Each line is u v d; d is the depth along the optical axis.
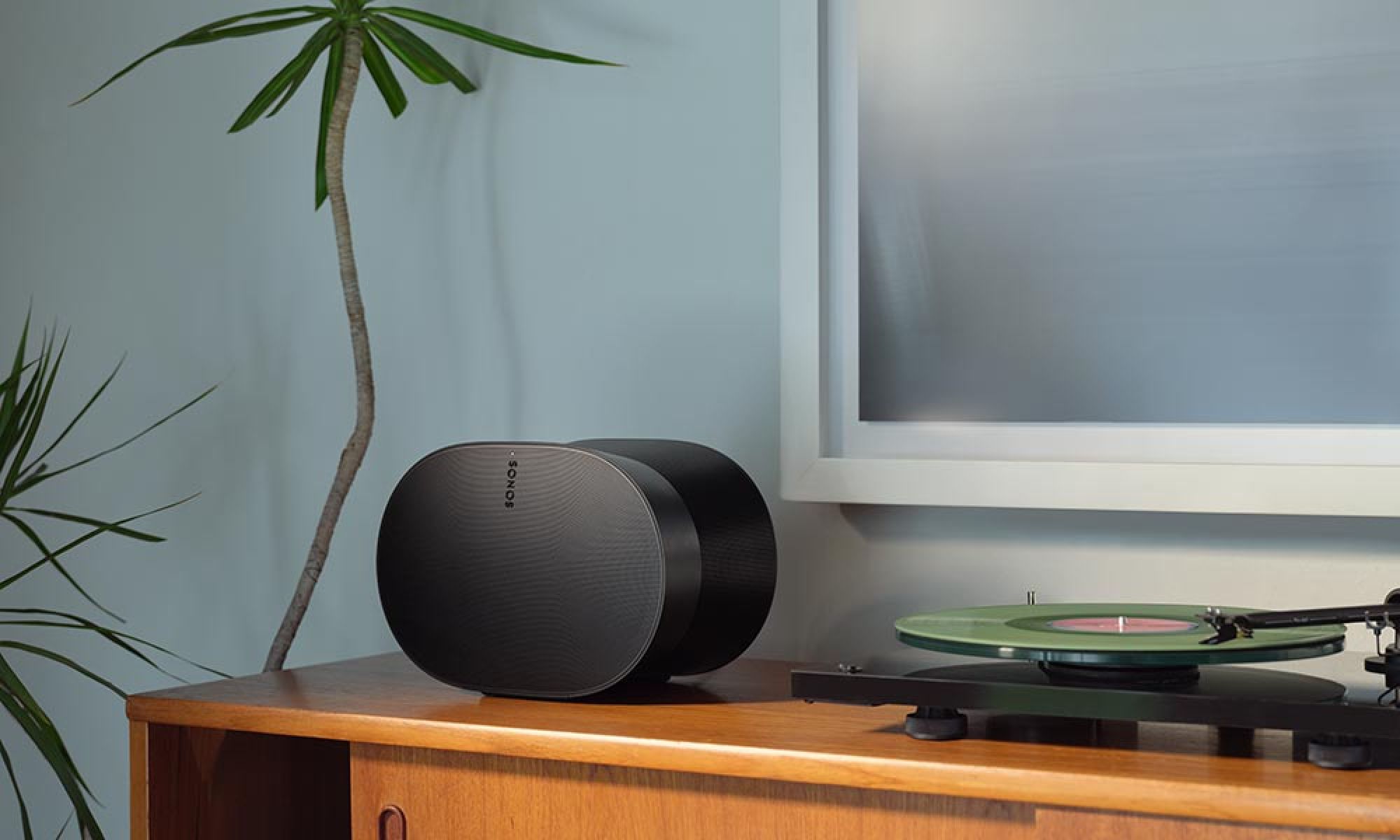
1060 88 1.35
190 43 1.46
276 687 1.28
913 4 1.40
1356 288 1.25
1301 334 1.27
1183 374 1.31
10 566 1.93
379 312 1.68
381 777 1.17
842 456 1.44
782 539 1.48
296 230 1.74
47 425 1.90
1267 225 1.28
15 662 1.92
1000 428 1.37
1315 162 1.26
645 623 1.17
